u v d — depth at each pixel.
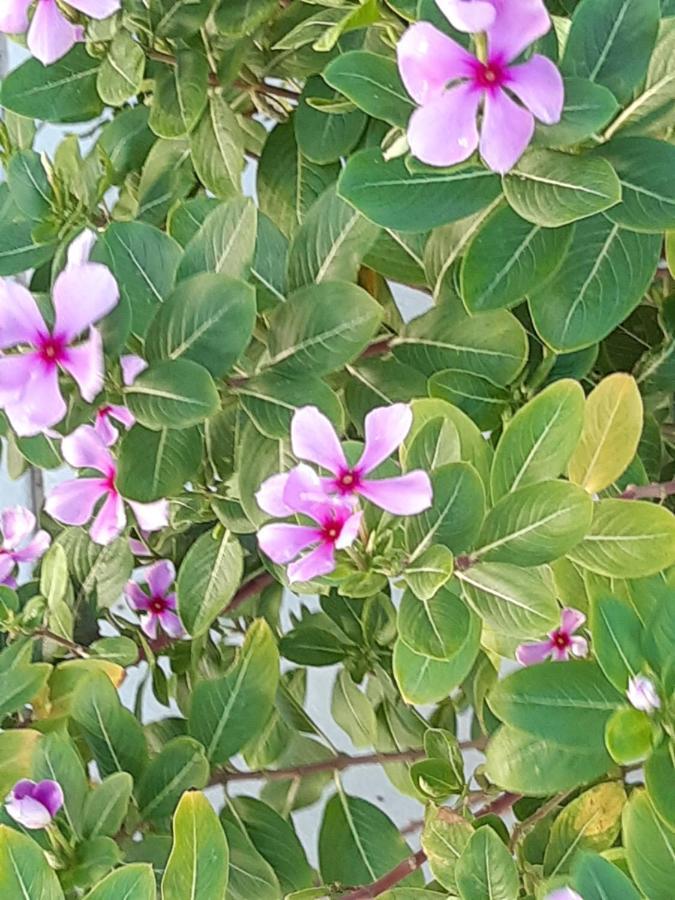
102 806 0.29
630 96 0.25
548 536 0.25
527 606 0.25
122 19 0.32
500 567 0.25
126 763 0.32
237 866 0.33
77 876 0.28
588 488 0.28
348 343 0.28
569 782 0.26
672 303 0.32
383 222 0.24
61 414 0.24
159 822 0.31
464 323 0.30
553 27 0.24
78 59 0.34
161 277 0.29
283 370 0.28
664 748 0.23
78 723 0.32
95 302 0.24
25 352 0.24
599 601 0.24
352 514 0.24
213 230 0.28
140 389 0.26
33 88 0.34
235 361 0.26
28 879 0.26
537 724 0.25
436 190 0.24
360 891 0.33
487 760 0.27
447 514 0.25
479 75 0.22
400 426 0.24
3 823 0.29
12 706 0.33
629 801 0.24
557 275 0.25
